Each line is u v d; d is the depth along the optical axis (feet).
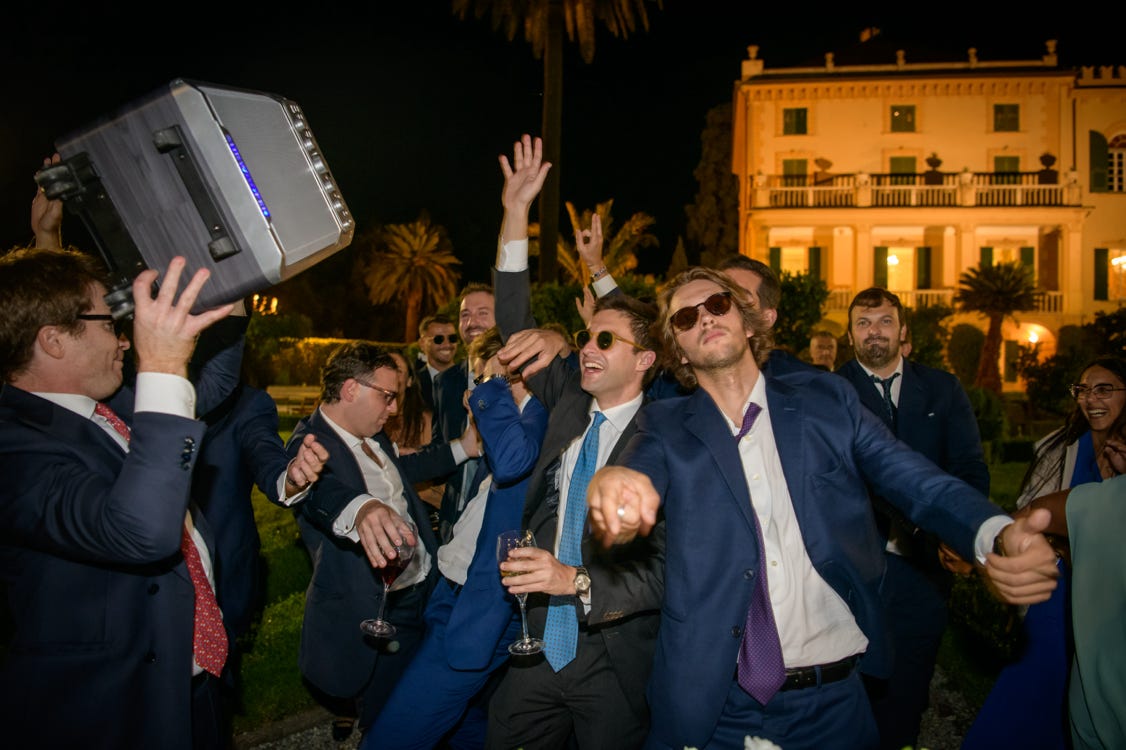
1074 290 106.01
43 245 9.23
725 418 7.93
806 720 7.57
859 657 7.94
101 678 6.55
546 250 51.65
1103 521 6.78
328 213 6.44
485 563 9.87
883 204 106.63
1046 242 108.99
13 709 6.33
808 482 7.65
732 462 7.61
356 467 11.55
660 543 8.30
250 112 6.18
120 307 6.13
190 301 5.82
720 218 139.03
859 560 7.70
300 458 8.51
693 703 7.39
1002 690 9.70
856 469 7.91
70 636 6.52
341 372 11.64
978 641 17.03
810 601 7.68
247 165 6.00
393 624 11.75
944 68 107.55
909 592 11.75
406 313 181.68
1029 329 110.11
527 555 7.75
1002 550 6.19
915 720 11.82
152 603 6.88
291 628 16.98
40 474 6.27
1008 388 110.63
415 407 18.71
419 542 12.26
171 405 5.96
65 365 6.74
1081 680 7.07
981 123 107.14
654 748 7.84
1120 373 10.22
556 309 50.24
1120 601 6.65
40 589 6.51
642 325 9.42
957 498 6.87
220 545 9.68
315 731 13.97
